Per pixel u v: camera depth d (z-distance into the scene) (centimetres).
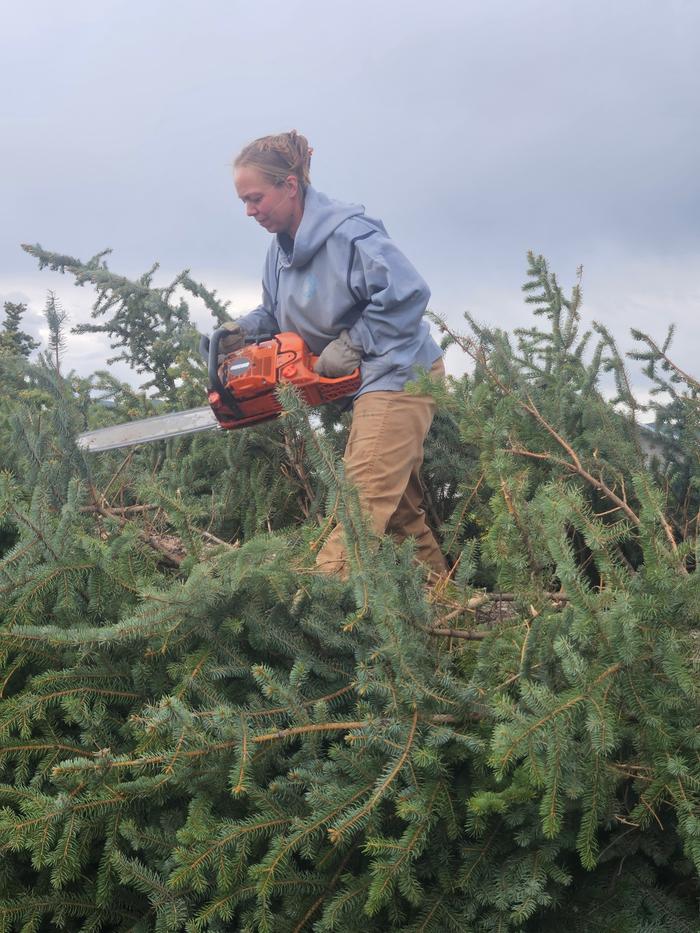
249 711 180
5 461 312
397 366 289
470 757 176
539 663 168
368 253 285
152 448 380
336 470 193
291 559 212
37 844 169
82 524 254
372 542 196
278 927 171
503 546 189
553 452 281
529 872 159
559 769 146
